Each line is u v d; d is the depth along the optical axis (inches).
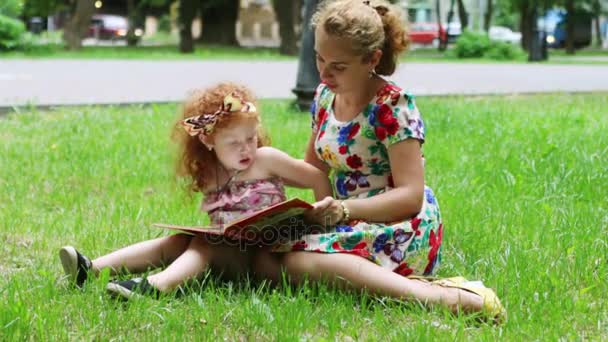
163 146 395.9
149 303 184.5
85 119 475.2
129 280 190.2
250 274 205.5
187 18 1579.7
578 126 483.5
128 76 880.3
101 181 332.2
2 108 512.4
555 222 265.9
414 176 199.9
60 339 169.9
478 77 1013.8
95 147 392.5
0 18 1358.3
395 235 198.7
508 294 196.7
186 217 270.7
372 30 194.7
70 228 263.1
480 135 439.8
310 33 538.9
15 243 247.8
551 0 2005.4
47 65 1043.9
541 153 372.5
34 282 203.3
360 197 207.6
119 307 185.8
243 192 205.5
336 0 203.0
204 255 199.6
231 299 193.0
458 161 369.4
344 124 205.2
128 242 246.1
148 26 2847.0
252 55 1513.3
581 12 2490.2
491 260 223.9
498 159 368.5
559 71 1178.0
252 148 204.5
